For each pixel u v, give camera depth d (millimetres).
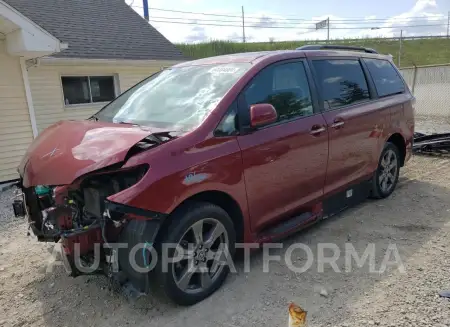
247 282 3135
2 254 3979
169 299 2820
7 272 3561
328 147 3828
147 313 2807
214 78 3453
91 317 2805
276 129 3334
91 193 2723
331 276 3170
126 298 3018
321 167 3789
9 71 8086
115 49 11383
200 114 3066
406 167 6664
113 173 2625
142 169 2570
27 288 3256
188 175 2701
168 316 2756
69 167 2594
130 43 12211
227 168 2936
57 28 10953
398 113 4977
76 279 3357
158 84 3887
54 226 2748
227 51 30875
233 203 3066
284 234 3506
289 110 3527
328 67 4086
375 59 4934
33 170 2793
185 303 2836
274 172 3303
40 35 7398
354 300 2816
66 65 9891
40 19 10961
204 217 2842
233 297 2938
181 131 2922
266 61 3482
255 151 3127
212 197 3002
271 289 3020
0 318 2846
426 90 14812
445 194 5125
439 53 40500
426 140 7738
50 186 2834
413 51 42344
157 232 2578
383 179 4938
